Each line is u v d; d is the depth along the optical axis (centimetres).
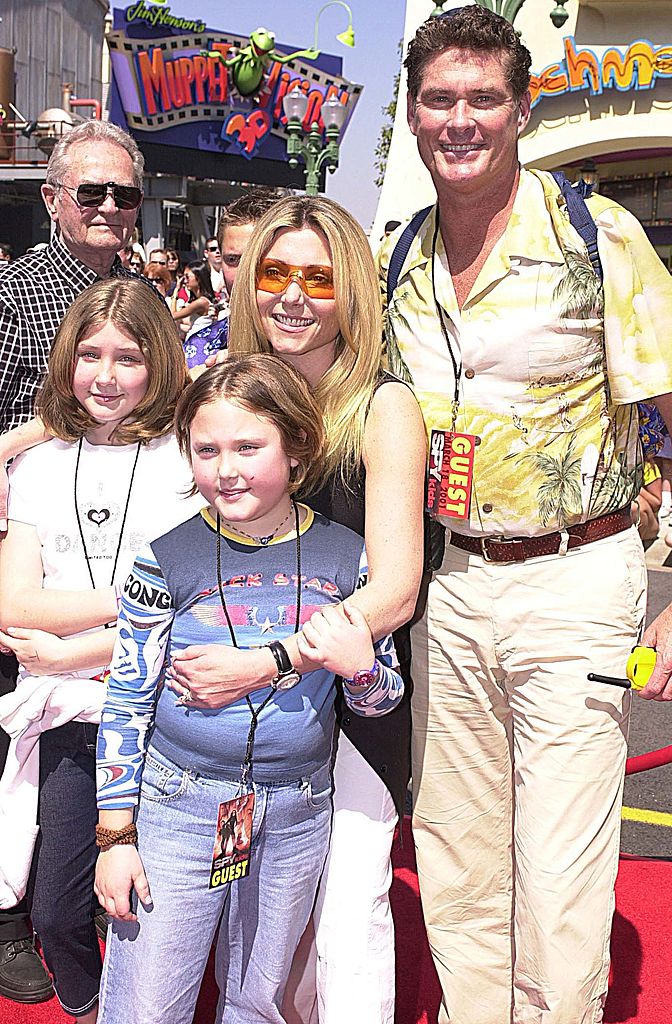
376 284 219
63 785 239
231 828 197
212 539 204
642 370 225
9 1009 281
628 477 238
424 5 1009
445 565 245
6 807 239
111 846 200
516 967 243
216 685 190
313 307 214
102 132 321
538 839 233
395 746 215
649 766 354
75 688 234
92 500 241
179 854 199
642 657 221
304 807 204
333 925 207
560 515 231
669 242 1223
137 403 242
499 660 242
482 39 216
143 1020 199
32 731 236
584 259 225
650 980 303
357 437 211
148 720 206
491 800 258
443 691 251
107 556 239
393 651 211
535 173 234
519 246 226
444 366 237
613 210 226
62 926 241
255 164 1884
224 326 380
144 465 242
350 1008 203
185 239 2295
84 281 316
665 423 237
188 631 200
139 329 235
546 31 995
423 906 265
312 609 201
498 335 228
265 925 206
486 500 234
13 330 304
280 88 1845
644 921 335
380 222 1036
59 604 232
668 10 952
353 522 215
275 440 194
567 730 232
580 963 231
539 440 230
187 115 1827
